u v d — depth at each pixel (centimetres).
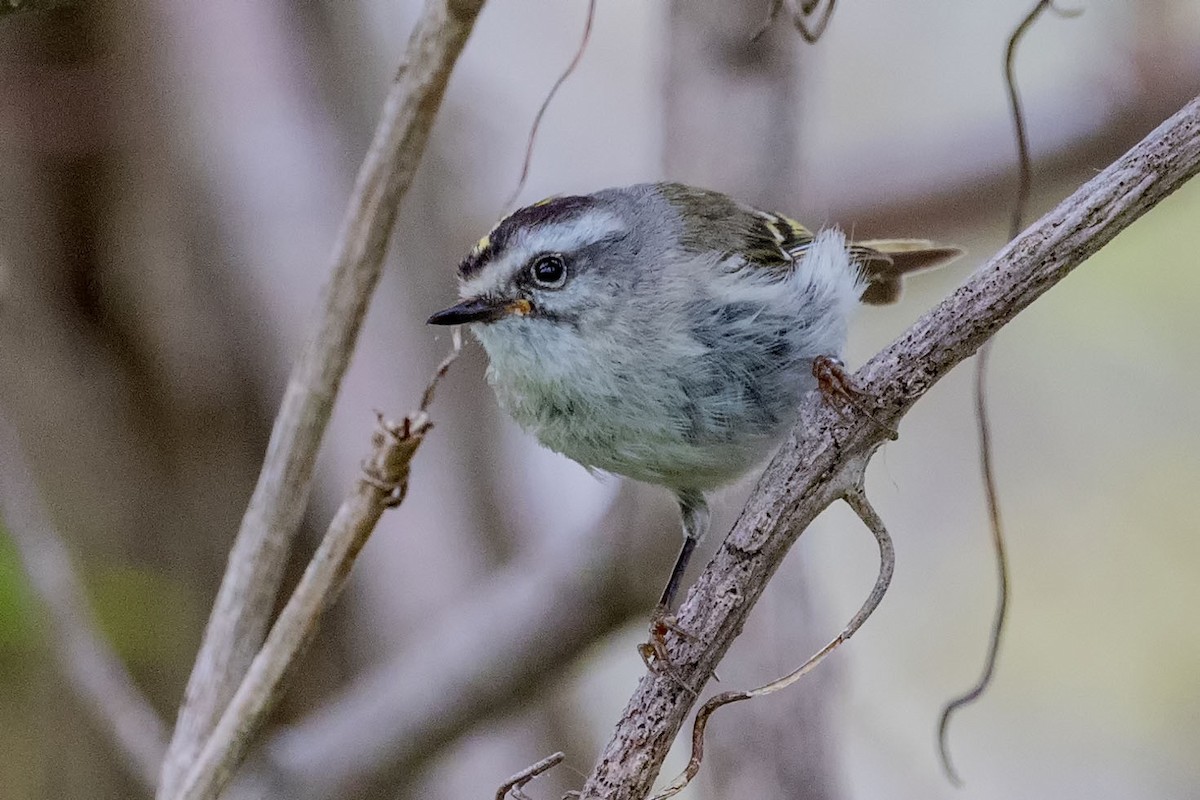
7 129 995
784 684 546
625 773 547
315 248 1045
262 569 562
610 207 793
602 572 895
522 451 1172
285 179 1057
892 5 1470
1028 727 1298
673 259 763
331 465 1021
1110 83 1165
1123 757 1280
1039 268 532
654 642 749
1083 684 1310
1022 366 1386
